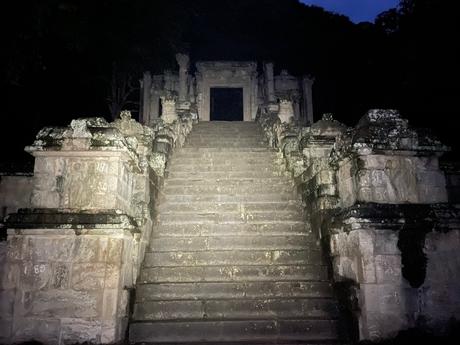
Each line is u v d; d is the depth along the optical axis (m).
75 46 15.91
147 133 9.41
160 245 7.33
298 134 11.38
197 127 16.83
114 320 5.10
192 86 26.23
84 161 5.67
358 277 5.38
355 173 5.88
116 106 23.94
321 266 6.70
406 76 14.87
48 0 11.80
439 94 13.08
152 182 8.02
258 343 5.30
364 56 24.17
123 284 5.47
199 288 6.29
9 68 11.31
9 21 10.68
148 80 25.25
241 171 10.44
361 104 24.28
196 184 9.62
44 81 16.89
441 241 5.45
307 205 8.20
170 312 5.91
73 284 5.21
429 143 5.75
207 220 8.12
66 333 5.07
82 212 5.42
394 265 5.29
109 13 20.09
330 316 5.86
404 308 5.16
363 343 4.96
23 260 5.27
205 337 5.49
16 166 7.46
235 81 26.25
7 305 5.17
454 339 4.96
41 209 5.43
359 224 5.29
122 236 5.37
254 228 7.82
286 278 6.62
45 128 5.79
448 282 5.32
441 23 12.99
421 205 5.49
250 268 6.69
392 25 20.12
